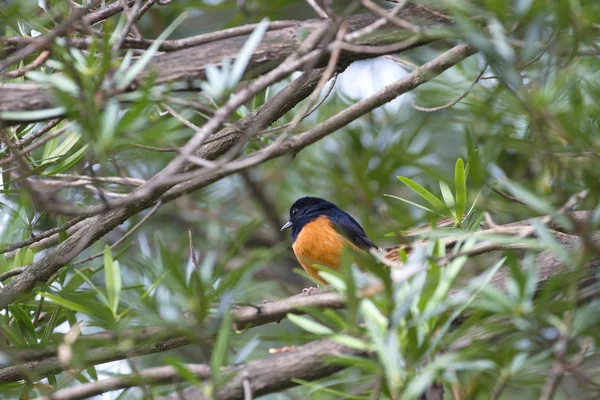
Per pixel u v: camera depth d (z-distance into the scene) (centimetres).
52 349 791
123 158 1186
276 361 759
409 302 604
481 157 1156
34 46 662
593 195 1082
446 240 779
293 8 1566
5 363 813
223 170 757
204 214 1588
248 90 677
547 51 743
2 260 1021
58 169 912
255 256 806
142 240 1509
